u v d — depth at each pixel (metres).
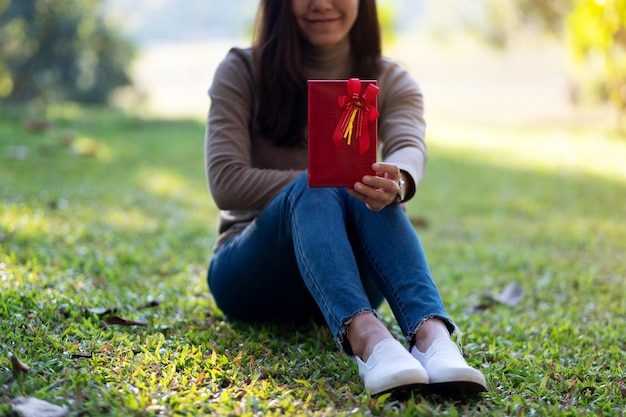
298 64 2.59
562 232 5.29
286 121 2.61
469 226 5.61
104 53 17.14
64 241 3.95
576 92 15.70
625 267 4.17
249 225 2.53
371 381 2.00
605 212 6.12
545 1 14.52
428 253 4.65
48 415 1.79
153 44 54.84
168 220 5.04
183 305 2.97
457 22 19.92
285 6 2.57
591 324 3.02
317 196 2.25
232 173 2.52
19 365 2.04
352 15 2.59
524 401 2.06
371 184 2.11
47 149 8.03
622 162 8.97
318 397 2.04
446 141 11.52
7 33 14.85
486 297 3.54
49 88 16.09
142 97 18.69
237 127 2.59
